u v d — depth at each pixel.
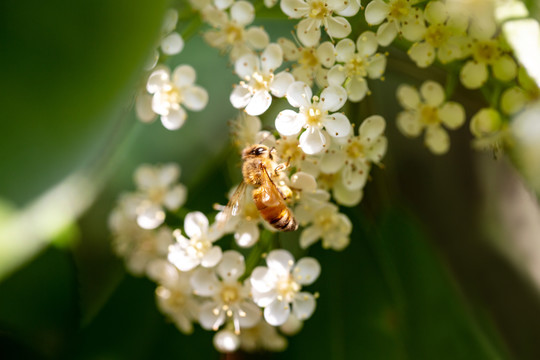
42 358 0.22
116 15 0.16
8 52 0.16
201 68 0.22
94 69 0.16
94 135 0.16
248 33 0.21
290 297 0.20
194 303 0.21
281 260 0.20
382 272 0.21
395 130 0.23
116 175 0.23
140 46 0.16
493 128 0.20
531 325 0.23
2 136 0.16
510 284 0.23
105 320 0.22
